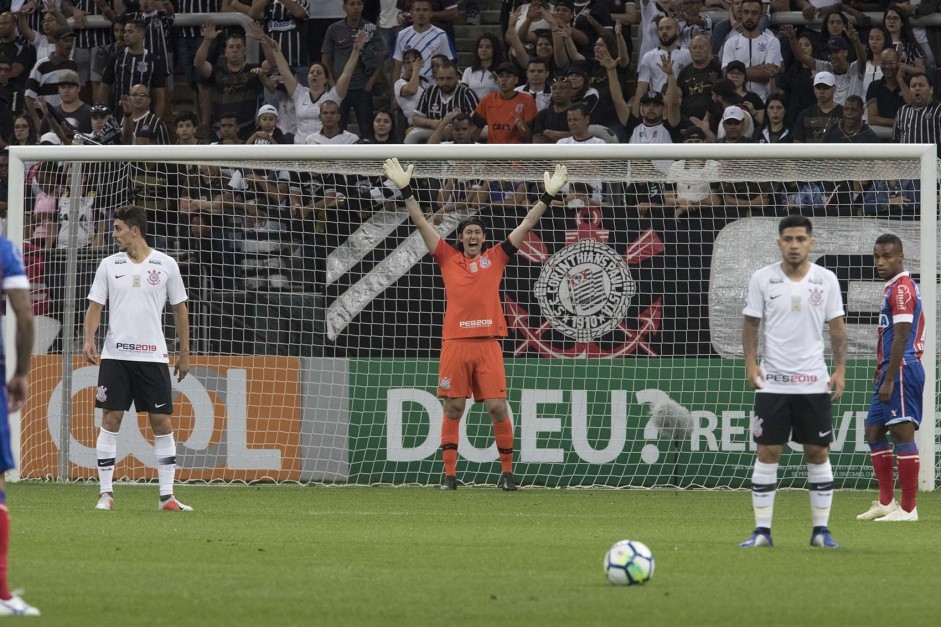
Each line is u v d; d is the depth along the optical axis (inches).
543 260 1958.7
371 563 979.3
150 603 770.8
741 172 1930.4
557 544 1129.4
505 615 732.7
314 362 1927.9
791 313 1058.7
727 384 1891.0
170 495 1470.2
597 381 1899.6
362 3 2471.7
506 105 2345.0
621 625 702.5
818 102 2277.3
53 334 1982.0
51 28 2600.9
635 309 1946.4
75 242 1920.5
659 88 2395.4
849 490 1855.3
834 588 851.4
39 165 2054.6
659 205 1927.9
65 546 1083.9
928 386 1752.0
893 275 1371.8
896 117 2257.6
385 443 1910.7
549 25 2463.1
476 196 2027.6
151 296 1448.1
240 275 2005.4
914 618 734.5
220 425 1924.2
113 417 1467.8
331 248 2025.1
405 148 1820.9
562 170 1739.7
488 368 1758.1
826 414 1066.7
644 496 1738.4
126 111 2452.0
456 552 1059.9
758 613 748.0
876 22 2385.6
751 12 2354.8
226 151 1844.2
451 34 2551.7
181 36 2588.6
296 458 1915.6
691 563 983.0
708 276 1941.4
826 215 1993.1
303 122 2452.0
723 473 1879.9
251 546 1093.8
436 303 2030.0
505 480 1818.4
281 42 2554.1
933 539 1181.7
